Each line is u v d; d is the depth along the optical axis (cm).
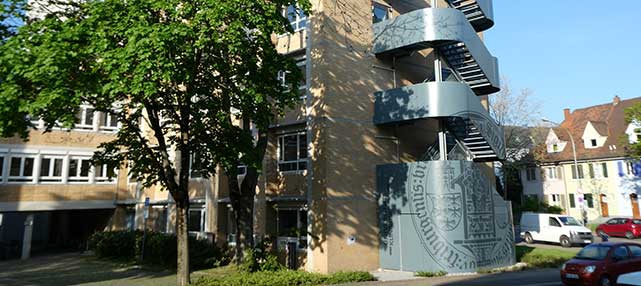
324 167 1614
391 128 1895
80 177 2434
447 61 1930
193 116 1295
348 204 1667
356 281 1415
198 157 1434
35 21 1183
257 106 1306
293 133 1803
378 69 1888
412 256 1659
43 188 2306
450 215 1628
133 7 1081
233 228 1955
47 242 3081
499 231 1764
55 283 1462
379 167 1800
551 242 2678
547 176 4594
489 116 1848
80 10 1243
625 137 3356
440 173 1655
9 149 2233
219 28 1133
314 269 1586
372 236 1741
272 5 1198
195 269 1714
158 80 1055
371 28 1898
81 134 2444
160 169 1330
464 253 1623
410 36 1778
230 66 1230
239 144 1322
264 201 1805
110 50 1038
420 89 1733
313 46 1731
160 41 995
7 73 999
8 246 2322
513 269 1705
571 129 4753
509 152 3756
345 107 1722
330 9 1744
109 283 1438
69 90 999
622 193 3959
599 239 2942
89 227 2809
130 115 1359
